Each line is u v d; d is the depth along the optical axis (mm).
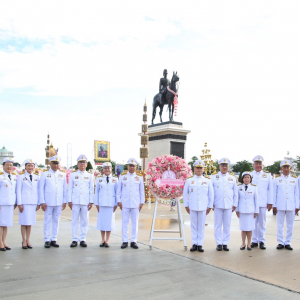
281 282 5395
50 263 6441
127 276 5648
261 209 8156
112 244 8336
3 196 7543
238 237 9336
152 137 23078
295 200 8062
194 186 7742
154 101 24438
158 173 8492
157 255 7156
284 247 8008
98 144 42500
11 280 5410
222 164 8008
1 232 7539
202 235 7656
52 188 8023
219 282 5383
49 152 26328
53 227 8102
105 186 8117
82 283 5285
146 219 12727
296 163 45562
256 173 8492
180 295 4828
